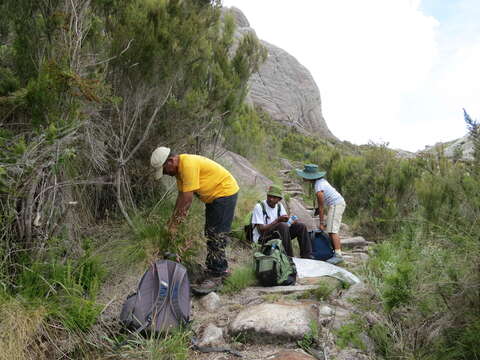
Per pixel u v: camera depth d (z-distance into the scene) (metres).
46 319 2.51
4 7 2.83
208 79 5.17
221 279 3.85
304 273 4.38
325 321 3.13
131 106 4.05
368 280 3.65
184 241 3.72
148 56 3.82
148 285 2.83
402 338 2.56
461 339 2.33
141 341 2.52
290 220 5.17
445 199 3.56
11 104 2.69
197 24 4.46
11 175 2.62
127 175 4.38
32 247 2.80
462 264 2.53
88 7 3.34
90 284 2.97
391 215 6.66
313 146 22.36
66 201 3.34
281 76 40.94
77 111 2.79
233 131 9.62
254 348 2.79
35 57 2.91
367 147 9.17
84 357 2.45
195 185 3.58
